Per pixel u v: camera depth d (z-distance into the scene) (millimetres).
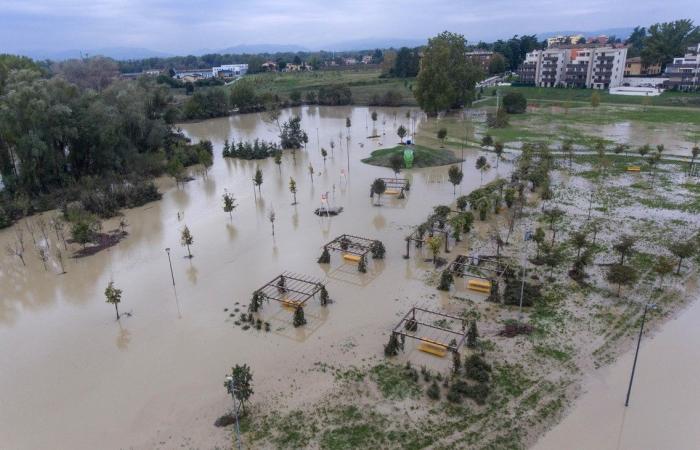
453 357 28953
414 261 43781
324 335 33062
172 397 27719
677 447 23531
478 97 149750
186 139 103375
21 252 48750
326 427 25047
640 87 145750
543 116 118312
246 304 37438
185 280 41719
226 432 25000
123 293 39969
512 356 30266
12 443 24984
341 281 40500
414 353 30859
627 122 106188
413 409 26062
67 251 49188
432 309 35938
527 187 63312
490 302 36594
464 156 83625
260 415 26109
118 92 85062
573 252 44250
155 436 25031
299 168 80188
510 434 24344
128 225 55844
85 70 146000
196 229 53688
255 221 55531
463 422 25125
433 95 115125
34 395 28469
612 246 45000
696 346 30906
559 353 30453
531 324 33594
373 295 38094
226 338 33156
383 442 23938
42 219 58688
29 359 31891
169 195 67250
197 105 136875
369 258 44688
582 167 72000
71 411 27047
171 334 33906
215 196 66125
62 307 38375
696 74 137125
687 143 84375
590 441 23922
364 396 27188
